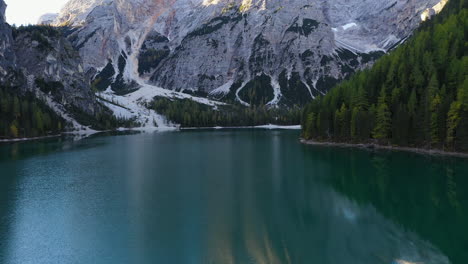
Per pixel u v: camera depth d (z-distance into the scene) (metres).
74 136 190.25
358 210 44.81
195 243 35.81
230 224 40.91
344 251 32.56
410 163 77.94
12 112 170.00
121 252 34.44
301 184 60.47
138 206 49.22
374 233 36.72
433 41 118.69
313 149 111.06
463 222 39.59
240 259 31.77
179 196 54.22
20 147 127.19
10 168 81.00
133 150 117.56
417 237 35.53
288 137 170.88
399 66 114.50
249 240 36.19
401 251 32.41
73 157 99.81
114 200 52.66
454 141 90.00
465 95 86.06
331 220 41.34
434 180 60.56
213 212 45.59
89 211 47.31
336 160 86.44
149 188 60.06
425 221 40.09
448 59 106.69
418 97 104.38
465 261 29.95
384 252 32.16
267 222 41.22
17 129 162.38
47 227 41.56
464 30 117.62
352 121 112.75
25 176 71.44
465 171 67.62
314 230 38.16
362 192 53.81
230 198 52.34
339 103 126.94
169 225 41.31
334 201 49.31
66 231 40.25
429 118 93.50
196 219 43.06
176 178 68.38
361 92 114.12
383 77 118.25
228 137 175.75
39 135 175.88
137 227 40.91
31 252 35.06
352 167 75.69
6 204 50.97
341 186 58.22
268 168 77.75
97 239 37.75
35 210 48.09
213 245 35.12
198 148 122.81
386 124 105.12
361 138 112.19
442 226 38.34
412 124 99.25
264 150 112.69
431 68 105.06
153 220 43.25
